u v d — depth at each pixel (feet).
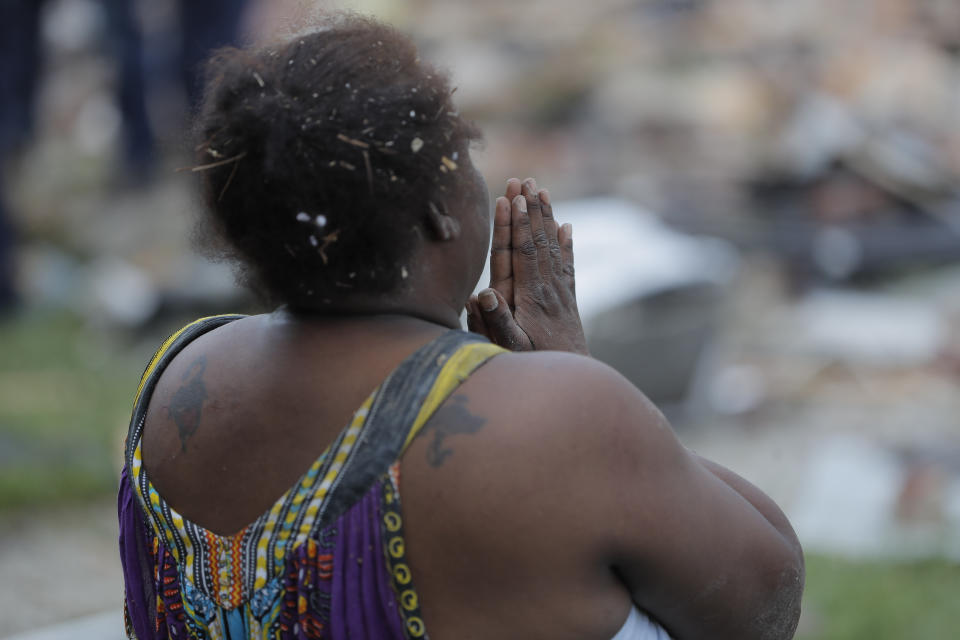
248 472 8.00
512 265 9.41
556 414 7.45
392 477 7.47
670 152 84.02
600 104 90.38
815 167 76.54
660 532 7.58
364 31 8.29
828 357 61.57
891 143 75.77
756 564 8.05
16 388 51.90
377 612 7.50
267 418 8.02
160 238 78.74
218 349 8.62
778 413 55.31
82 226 84.79
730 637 8.16
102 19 89.56
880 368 60.03
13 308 71.87
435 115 8.02
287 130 7.63
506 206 9.37
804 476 45.32
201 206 8.50
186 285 65.21
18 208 82.38
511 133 91.04
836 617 28.96
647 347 52.37
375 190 7.68
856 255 72.38
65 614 29.68
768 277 72.74
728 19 92.38
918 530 37.55
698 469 8.05
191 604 8.07
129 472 8.68
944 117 79.20
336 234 7.73
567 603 7.43
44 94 101.81
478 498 7.34
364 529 7.47
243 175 7.88
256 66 8.07
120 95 86.94
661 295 52.54
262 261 8.20
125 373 57.16
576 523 7.36
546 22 100.83
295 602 7.63
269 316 8.66
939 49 85.92
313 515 7.57
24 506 36.50
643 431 7.67
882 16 87.56
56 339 63.98
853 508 40.42
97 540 34.86
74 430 43.70
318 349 8.10
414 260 8.14
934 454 47.03
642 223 62.80
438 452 7.45
